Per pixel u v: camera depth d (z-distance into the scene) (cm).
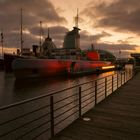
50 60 4416
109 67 7388
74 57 6819
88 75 5447
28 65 3759
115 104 917
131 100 1017
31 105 1444
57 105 1474
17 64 3600
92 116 704
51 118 511
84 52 7638
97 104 915
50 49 8088
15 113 1234
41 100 1616
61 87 2900
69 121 1052
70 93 2038
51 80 3853
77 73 5009
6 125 1027
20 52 6222
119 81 2280
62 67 4741
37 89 2684
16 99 2009
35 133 913
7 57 5025
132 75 2978
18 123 1062
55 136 516
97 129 571
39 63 4012
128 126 600
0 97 2094
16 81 3562
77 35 11588
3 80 3719
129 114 738
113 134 535
